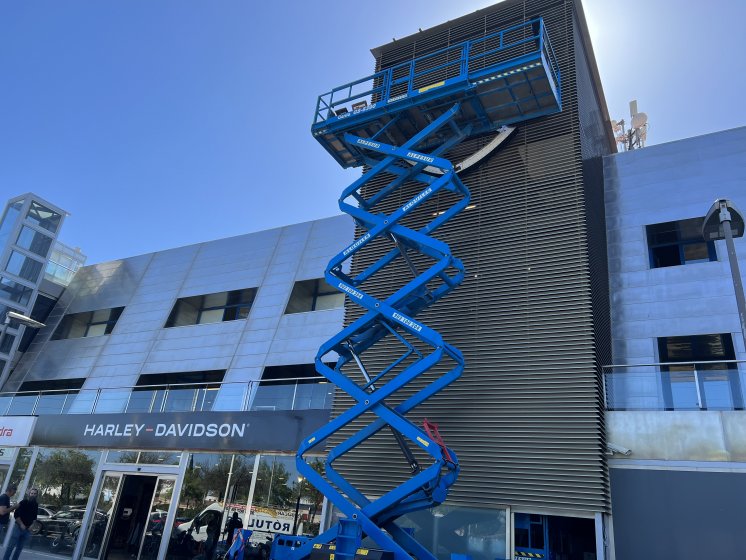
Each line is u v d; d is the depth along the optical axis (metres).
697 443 9.91
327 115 13.16
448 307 12.62
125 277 26.70
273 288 21.88
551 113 12.34
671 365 10.69
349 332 10.30
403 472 11.62
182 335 22.27
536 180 12.93
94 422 17.34
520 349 11.50
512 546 10.18
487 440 11.03
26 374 24.67
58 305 27.55
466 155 13.93
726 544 9.09
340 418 9.73
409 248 12.59
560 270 11.82
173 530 14.70
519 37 14.50
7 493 12.23
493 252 12.71
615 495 10.08
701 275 13.98
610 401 10.93
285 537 9.58
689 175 15.30
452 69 14.97
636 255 14.84
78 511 16.55
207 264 24.56
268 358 19.64
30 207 27.50
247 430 14.48
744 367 10.05
